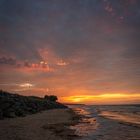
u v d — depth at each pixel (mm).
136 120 41469
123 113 69500
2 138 18156
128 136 20594
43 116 44281
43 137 18906
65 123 30734
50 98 126375
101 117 46312
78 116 47125
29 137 18797
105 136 20438
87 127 27359
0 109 37375
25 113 48469
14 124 28031
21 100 57156
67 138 18891
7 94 55406
